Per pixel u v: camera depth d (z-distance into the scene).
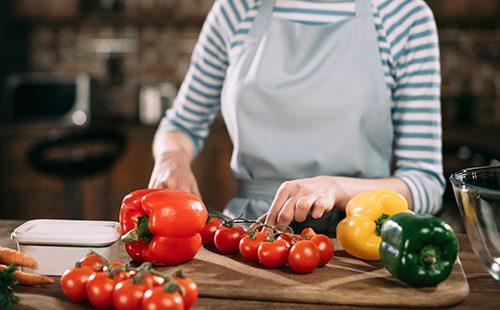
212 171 4.18
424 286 1.08
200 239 1.25
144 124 4.36
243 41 1.67
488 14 4.41
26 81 4.42
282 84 1.62
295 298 1.06
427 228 1.06
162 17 4.72
